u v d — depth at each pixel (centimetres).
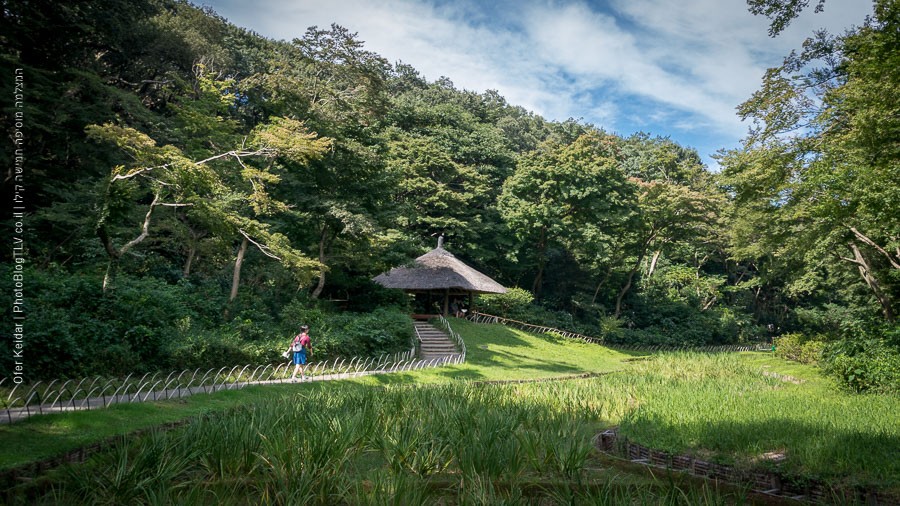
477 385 1778
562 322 4300
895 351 1777
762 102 2130
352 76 2836
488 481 773
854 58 1759
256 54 4547
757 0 1327
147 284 1908
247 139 2400
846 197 1700
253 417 907
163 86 3509
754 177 2217
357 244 2998
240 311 2252
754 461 886
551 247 4841
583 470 873
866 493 748
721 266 6506
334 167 2736
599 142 4656
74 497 662
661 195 4550
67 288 1580
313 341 2138
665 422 1122
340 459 811
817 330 5041
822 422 1127
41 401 1109
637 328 4912
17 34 2445
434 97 7019
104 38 3034
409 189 4278
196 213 2002
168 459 747
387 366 2253
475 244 4578
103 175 2395
